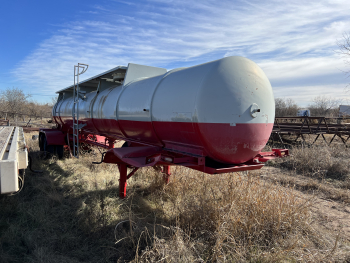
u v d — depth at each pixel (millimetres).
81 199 4695
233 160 3289
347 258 3000
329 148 8844
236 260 2912
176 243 2971
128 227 3678
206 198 4176
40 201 4527
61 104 9516
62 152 8430
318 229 3695
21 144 3285
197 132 3092
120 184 4629
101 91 6176
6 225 3723
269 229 3410
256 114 3168
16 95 30828
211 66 3166
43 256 2939
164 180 5270
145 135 4297
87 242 3410
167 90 3654
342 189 5621
